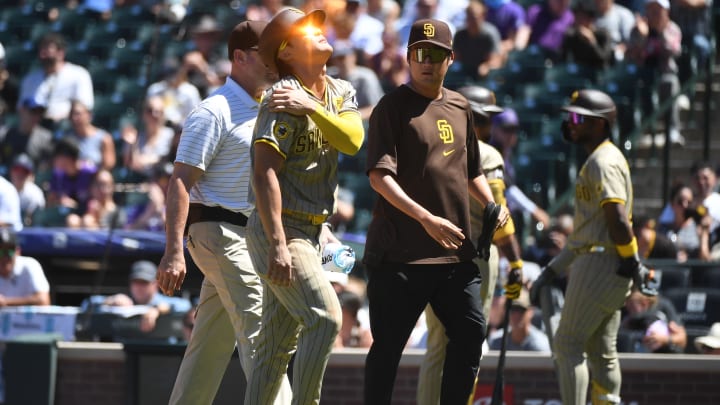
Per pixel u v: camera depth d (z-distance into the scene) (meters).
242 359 19.50
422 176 19.47
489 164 23.06
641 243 36.91
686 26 47.91
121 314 31.33
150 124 47.25
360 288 34.22
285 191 16.97
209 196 19.61
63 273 40.25
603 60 47.81
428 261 19.36
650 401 25.53
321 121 16.66
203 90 51.31
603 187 22.64
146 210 42.16
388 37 51.50
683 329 30.77
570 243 23.61
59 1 63.19
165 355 26.55
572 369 22.92
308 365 16.67
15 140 49.56
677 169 47.12
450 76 49.62
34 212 43.62
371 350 19.66
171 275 18.80
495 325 31.09
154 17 59.16
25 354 27.05
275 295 17.44
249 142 19.61
